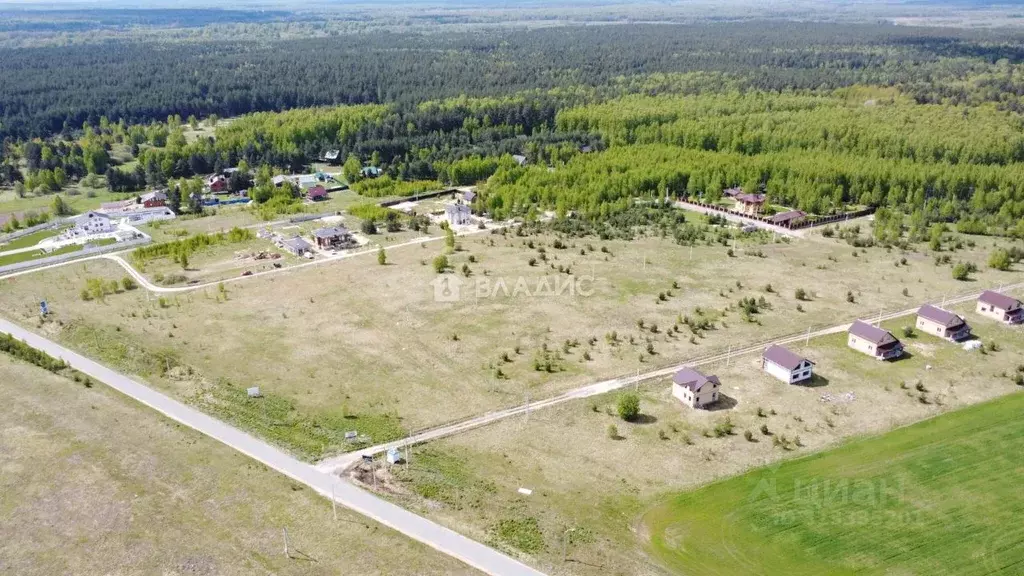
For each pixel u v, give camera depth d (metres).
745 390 104.88
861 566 72.75
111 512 79.25
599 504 81.44
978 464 88.56
